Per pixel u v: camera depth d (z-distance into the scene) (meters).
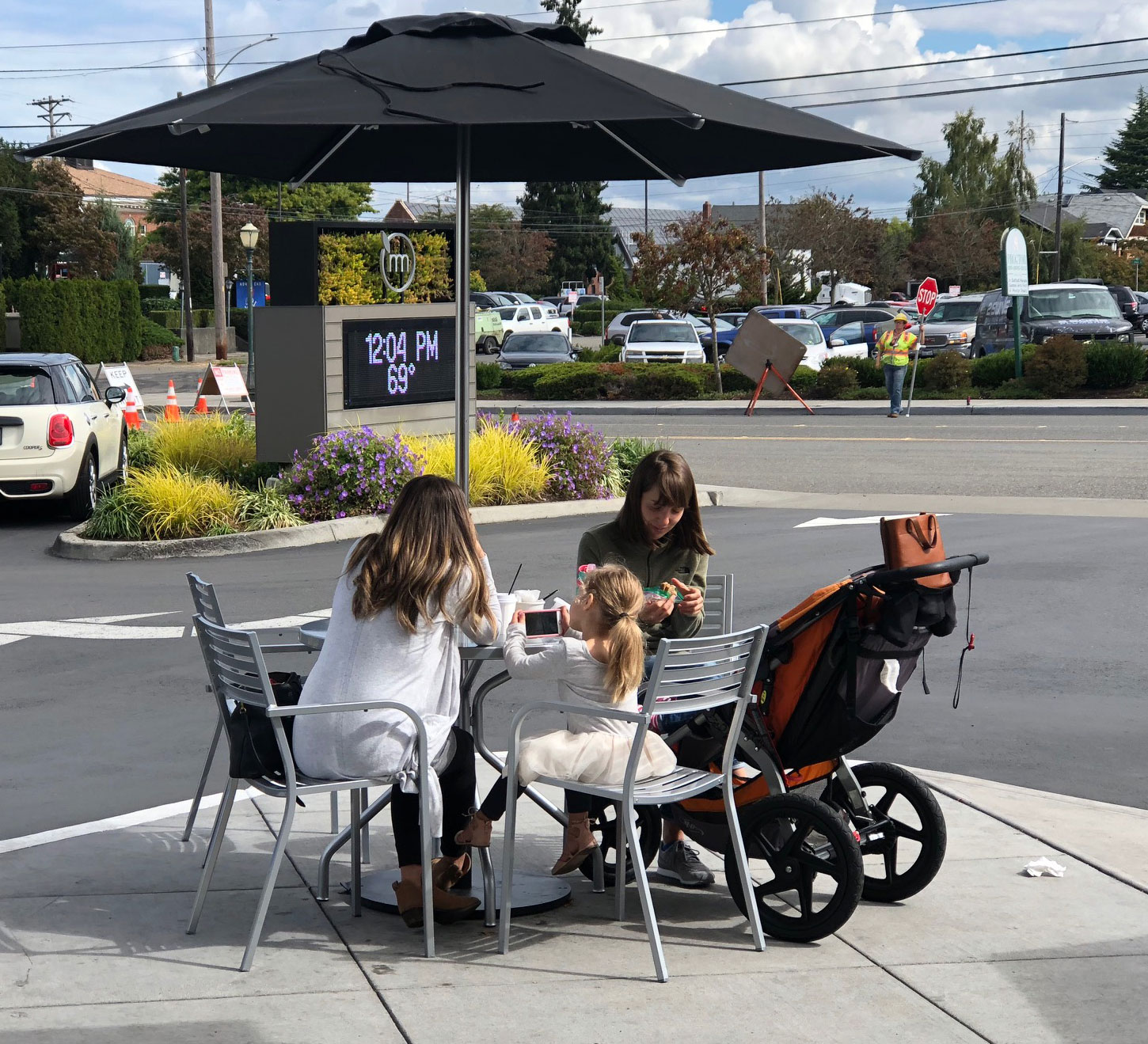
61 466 14.92
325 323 15.34
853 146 5.56
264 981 4.29
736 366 28.91
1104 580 11.26
